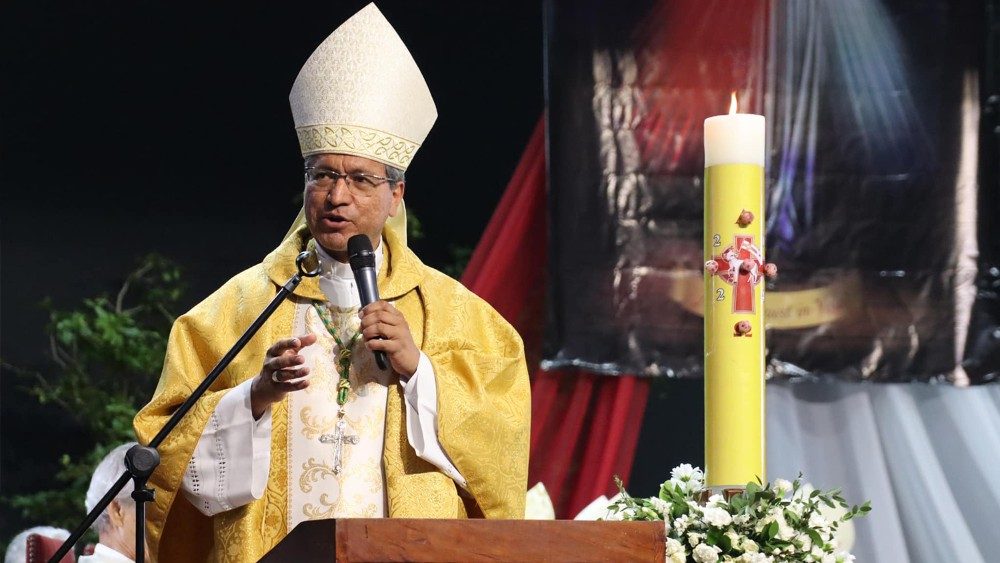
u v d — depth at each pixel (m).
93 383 17.31
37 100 18.12
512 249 12.03
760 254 6.52
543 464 11.78
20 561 10.88
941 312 11.90
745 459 6.41
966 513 11.91
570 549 5.13
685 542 6.37
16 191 17.95
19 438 17.48
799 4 12.08
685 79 11.98
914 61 12.07
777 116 12.05
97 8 18.31
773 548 6.30
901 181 12.01
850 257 11.97
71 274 17.89
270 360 6.36
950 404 12.00
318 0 18.44
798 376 11.84
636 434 11.85
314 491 6.85
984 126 12.02
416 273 7.32
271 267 7.28
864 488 11.73
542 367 11.75
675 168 11.90
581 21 12.00
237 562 6.70
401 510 6.77
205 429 6.72
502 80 18.22
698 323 11.78
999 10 12.09
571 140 11.91
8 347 17.64
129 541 9.49
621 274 11.83
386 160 7.07
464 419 6.80
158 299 17.59
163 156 18.19
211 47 18.39
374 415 6.98
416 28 18.25
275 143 18.30
